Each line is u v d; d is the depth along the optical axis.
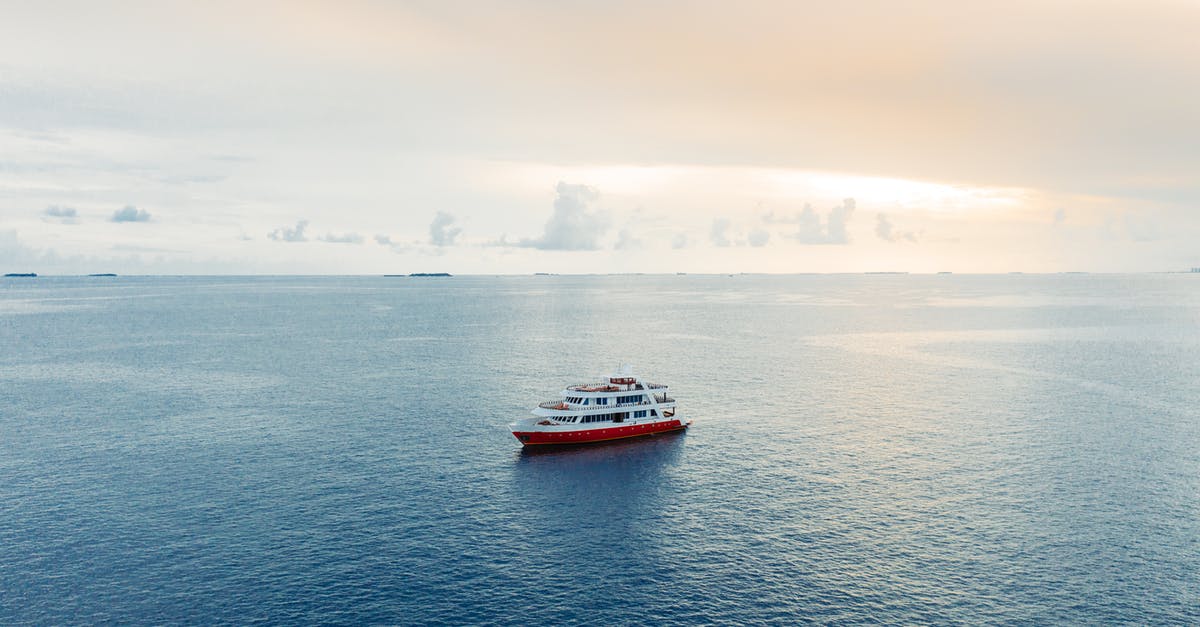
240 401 150.50
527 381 175.25
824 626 64.38
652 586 71.38
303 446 117.25
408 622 64.75
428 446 118.31
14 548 78.50
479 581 72.19
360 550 78.69
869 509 90.38
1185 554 77.94
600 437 122.81
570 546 80.25
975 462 109.12
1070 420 135.38
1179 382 175.75
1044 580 72.44
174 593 69.19
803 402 153.12
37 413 139.50
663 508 91.44
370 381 174.25
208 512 88.81
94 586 70.44
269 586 70.69
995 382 176.88
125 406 145.62
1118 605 67.94
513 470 106.75
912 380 179.62
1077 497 94.12
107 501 92.25
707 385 172.50
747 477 103.25
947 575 73.38
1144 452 113.81
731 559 77.00
